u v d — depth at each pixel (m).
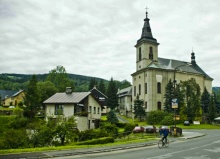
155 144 26.67
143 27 80.94
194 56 90.38
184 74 80.94
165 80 77.00
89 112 48.34
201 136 37.78
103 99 92.44
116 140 31.33
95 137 31.81
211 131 49.56
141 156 17.61
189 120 67.44
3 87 183.62
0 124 47.59
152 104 73.44
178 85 72.69
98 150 20.25
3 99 126.31
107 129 36.56
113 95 106.81
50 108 48.75
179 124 65.31
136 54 83.19
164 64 80.81
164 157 17.16
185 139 32.97
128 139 31.94
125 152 20.14
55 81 103.06
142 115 71.81
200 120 70.12
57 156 17.34
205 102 78.44
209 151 20.58
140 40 80.00
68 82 102.88
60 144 27.03
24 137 26.09
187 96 76.75
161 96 75.31
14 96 109.94
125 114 96.00
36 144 25.88
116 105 106.69
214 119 70.88
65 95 50.81
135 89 81.88
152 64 76.50
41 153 18.11
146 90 75.38
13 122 45.44
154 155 18.16
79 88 172.25
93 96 51.91
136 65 82.75
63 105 47.78
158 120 65.56
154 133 40.84
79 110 48.53
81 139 31.73
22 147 25.22
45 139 26.25
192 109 68.69
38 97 60.75
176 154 18.73
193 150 21.25
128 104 101.50
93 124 50.78
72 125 27.98
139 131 42.59
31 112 57.72
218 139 32.12
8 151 18.36
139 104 72.12
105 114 89.31
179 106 68.81
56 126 27.03
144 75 76.75
